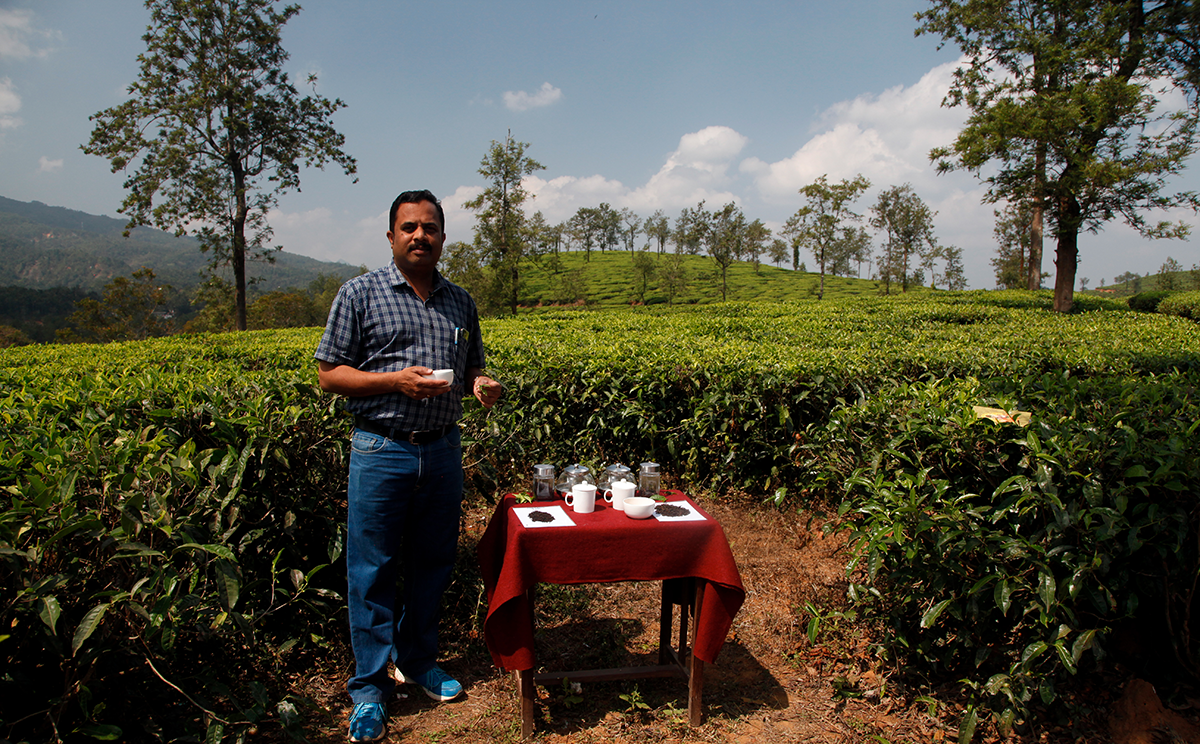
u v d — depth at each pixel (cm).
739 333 1113
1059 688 266
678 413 569
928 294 3512
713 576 252
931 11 2302
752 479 527
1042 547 236
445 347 271
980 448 275
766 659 310
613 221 12269
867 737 254
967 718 238
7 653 199
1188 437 248
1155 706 247
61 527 201
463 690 283
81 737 221
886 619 283
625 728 259
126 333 4788
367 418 259
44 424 288
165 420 290
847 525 296
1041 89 2169
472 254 3769
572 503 275
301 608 301
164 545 226
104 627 210
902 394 340
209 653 268
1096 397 324
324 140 2972
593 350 670
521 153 3684
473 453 420
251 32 2761
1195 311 2073
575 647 321
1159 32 2070
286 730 227
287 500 295
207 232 2877
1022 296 2981
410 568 283
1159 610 268
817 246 4619
